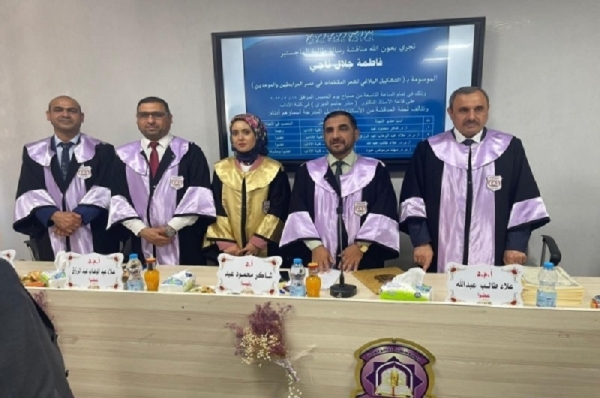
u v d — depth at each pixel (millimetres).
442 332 1291
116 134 2766
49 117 2393
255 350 1354
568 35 2268
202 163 2303
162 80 2658
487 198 2004
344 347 1351
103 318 1471
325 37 2432
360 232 2037
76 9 2658
